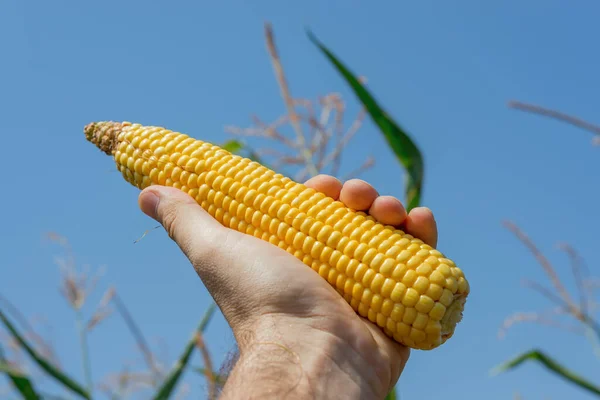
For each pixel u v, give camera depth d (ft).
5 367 2.85
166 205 1.80
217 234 1.73
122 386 3.43
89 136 1.96
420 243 1.69
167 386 2.90
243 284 1.68
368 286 1.66
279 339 1.62
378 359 1.66
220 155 1.83
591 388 3.11
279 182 1.78
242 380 1.59
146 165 1.86
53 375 2.94
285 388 1.57
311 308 1.65
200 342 2.17
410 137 2.76
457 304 1.66
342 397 1.59
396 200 1.75
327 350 1.62
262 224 1.75
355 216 1.73
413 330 1.64
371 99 2.78
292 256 1.71
